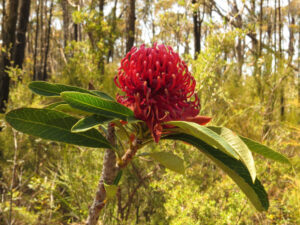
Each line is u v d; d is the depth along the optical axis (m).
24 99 4.86
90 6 5.39
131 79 1.41
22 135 4.12
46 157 4.82
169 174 3.27
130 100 1.44
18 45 6.36
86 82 5.38
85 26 5.29
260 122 5.18
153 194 3.71
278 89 5.52
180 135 1.51
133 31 5.10
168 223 3.17
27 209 4.08
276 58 5.61
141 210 3.75
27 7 6.53
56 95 1.55
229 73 4.88
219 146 1.11
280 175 3.73
